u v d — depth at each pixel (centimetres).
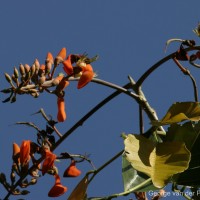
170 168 142
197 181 149
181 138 151
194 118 150
